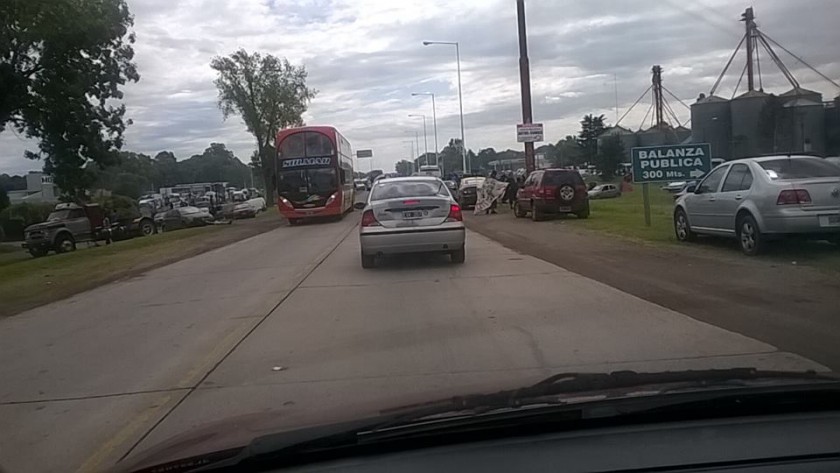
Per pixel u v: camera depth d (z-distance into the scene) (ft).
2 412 23.24
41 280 62.23
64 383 26.43
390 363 26.30
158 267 65.67
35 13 107.76
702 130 126.21
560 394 13.33
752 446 11.35
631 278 42.27
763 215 45.01
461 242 50.39
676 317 31.68
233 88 225.97
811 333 27.84
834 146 112.47
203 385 24.90
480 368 25.07
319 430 12.83
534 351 27.04
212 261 67.46
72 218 127.54
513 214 106.73
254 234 104.53
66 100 118.93
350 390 23.25
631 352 26.27
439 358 26.66
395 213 50.31
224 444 13.46
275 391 23.65
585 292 38.63
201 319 37.24
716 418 12.49
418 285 43.55
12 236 205.36
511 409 12.57
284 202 119.03
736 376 14.19
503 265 50.65
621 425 12.36
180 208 165.68
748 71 123.34
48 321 40.34
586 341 28.19
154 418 21.74
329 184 119.44
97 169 144.77
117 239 143.02
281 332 32.48
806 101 115.65
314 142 119.14
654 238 60.49
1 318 42.86
